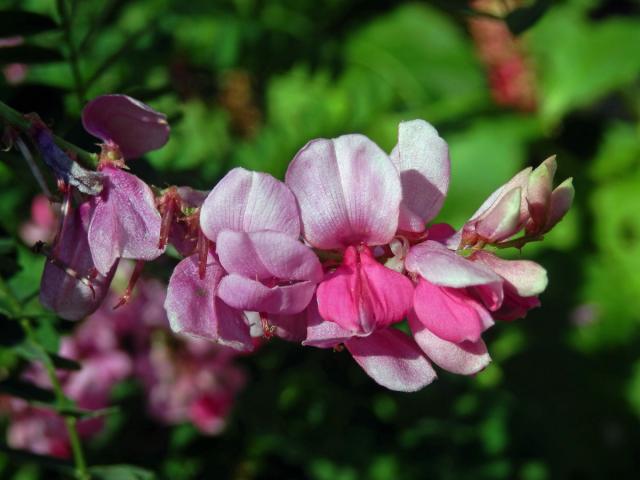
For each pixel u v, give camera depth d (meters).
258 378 0.27
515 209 0.14
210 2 0.28
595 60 0.41
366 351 0.14
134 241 0.14
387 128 0.36
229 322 0.14
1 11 0.17
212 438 0.28
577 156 0.42
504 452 0.30
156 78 0.26
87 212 0.14
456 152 0.39
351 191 0.14
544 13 0.18
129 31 0.23
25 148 0.14
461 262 0.14
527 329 0.36
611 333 0.37
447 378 0.29
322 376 0.27
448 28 0.40
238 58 0.28
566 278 0.38
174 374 0.27
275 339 0.26
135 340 0.26
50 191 0.14
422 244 0.14
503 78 0.40
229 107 0.29
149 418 0.28
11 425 0.25
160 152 0.23
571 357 0.36
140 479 0.18
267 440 0.27
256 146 0.29
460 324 0.14
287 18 0.31
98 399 0.25
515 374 0.35
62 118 0.19
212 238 0.14
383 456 0.27
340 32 0.37
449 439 0.28
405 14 0.39
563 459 0.34
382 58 0.38
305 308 0.14
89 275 0.14
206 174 0.23
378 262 0.14
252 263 0.14
